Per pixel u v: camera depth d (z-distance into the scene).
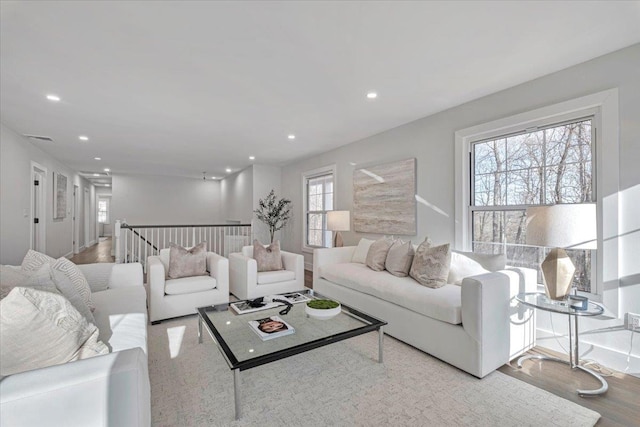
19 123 3.79
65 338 1.22
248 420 1.65
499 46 2.13
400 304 2.66
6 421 0.81
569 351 2.23
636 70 2.11
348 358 2.36
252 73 2.52
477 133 3.08
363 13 1.78
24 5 1.67
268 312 2.51
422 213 3.67
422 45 2.12
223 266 3.43
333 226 4.49
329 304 2.38
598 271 2.29
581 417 1.66
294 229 6.69
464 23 1.87
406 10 1.75
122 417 0.92
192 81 2.66
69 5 1.68
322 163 5.65
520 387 1.96
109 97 2.99
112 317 1.87
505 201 2.93
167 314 3.11
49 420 0.85
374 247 3.58
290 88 2.82
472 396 1.86
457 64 2.38
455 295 2.38
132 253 5.18
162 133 4.32
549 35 2.00
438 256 2.70
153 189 9.07
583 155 2.41
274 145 5.08
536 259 2.72
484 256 2.74
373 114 3.54
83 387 0.88
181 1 1.66
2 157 3.80
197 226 5.78
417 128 3.74
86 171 8.07
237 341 1.94
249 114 3.52
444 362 2.29
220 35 1.99
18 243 4.29
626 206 2.15
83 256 7.84
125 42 2.06
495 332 2.13
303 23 1.87
